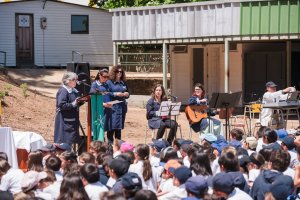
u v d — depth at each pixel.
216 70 26.53
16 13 33.81
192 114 14.96
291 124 20.78
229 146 8.99
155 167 8.77
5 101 18.83
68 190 6.28
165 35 24.75
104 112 13.77
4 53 33.44
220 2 22.97
